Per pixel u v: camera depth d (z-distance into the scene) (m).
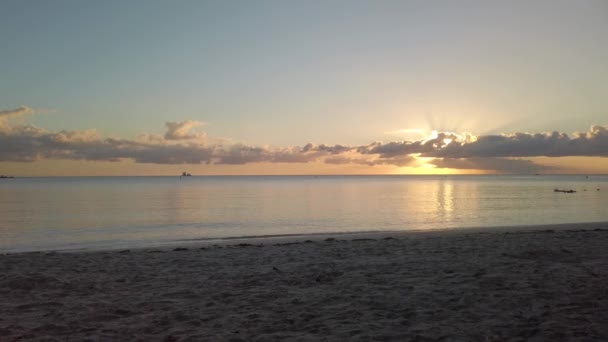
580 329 6.26
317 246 15.18
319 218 31.88
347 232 23.00
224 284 9.66
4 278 10.02
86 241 21.16
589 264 11.17
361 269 10.98
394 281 9.59
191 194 72.62
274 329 6.61
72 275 10.66
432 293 8.50
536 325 6.51
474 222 28.44
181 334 6.41
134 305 8.01
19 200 55.09
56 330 6.64
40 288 9.32
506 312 7.20
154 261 12.57
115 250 15.52
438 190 84.62
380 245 15.04
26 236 23.22
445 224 27.38
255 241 19.22
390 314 7.23
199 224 28.55
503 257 12.30
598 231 18.50
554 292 8.35
